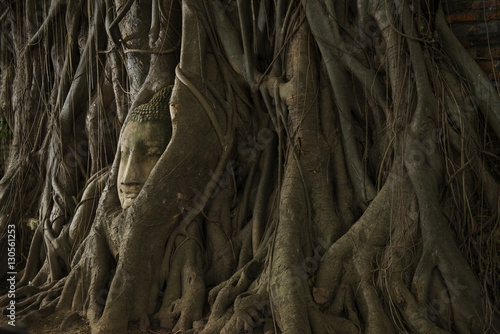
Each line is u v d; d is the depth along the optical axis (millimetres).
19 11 6129
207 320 3756
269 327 3490
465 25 3965
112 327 3754
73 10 5484
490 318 3254
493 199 3598
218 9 4520
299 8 4129
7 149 6633
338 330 3342
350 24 4059
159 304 4133
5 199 5707
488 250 3500
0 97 6500
